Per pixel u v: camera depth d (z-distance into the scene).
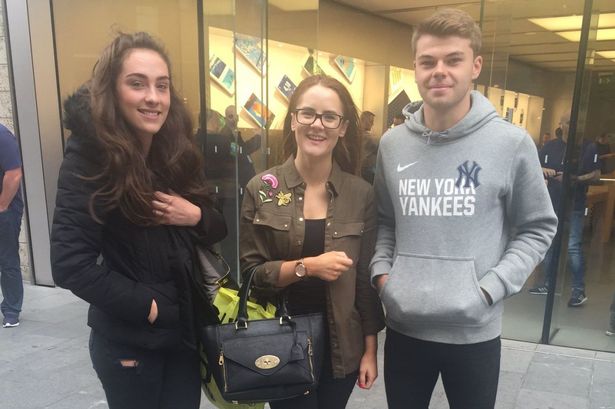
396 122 7.16
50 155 4.98
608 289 4.74
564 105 3.65
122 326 1.53
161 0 4.96
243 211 1.80
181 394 1.68
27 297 4.86
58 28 4.85
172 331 1.58
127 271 1.54
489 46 3.75
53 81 4.89
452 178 1.52
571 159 3.69
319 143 1.66
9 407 2.89
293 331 1.61
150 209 1.50
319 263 1.59
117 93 1.49
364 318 1.78
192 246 1.70
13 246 4.03
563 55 3.62
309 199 1.74
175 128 1.70
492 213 1.53
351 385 1.78
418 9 7.16
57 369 3.35
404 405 1.69
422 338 1.59
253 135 5.16
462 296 1.47
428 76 1.48
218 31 4.96
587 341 3.88
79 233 1.41
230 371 1.54
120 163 1.43
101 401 2.96
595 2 3.51
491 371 1.58
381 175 1.76
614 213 4.41
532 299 3.90
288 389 1.58
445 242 1.52
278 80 5.49
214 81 5.03
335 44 6.93
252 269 1.71
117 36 1.55
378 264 1.68
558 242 3.75
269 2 5.29
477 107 1.54
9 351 3.62
